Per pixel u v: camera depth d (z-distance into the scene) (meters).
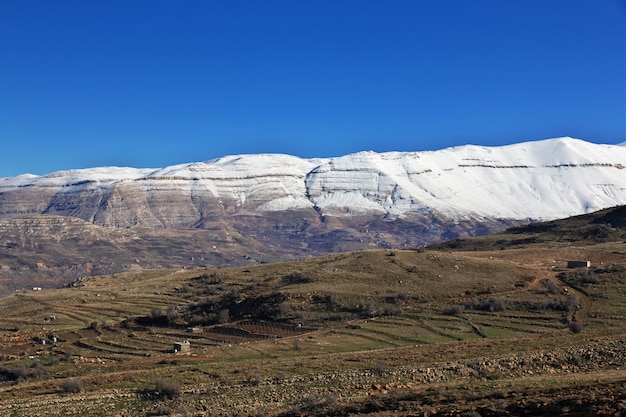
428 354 94.69
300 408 69.62
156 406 82.75
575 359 78.56
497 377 75.31
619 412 45.84
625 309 144.00
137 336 165.00
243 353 122.12
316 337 137.12
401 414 58.81
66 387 93.88
